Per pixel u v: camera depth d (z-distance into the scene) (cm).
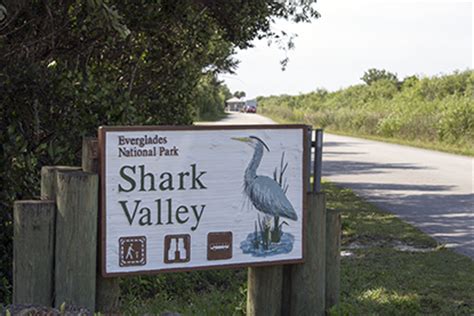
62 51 884
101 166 489
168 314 566
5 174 724
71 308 477
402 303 713
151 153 500
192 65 1099
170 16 972
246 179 525
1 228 732
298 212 543
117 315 503
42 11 816
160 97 1082
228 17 1100
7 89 749
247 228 530
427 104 4681
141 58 1020
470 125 3631
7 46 805
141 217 500
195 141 511
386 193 1670
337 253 575
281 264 543
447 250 1012
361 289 780
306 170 543
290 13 1259
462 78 6178
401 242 1079
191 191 512
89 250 486
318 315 564
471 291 776
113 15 652
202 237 518
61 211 481
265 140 530
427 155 2964
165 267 509
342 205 1452
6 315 438
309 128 543
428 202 1516
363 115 5453
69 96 766
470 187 1797
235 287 816
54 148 752
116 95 848
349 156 2922
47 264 482
